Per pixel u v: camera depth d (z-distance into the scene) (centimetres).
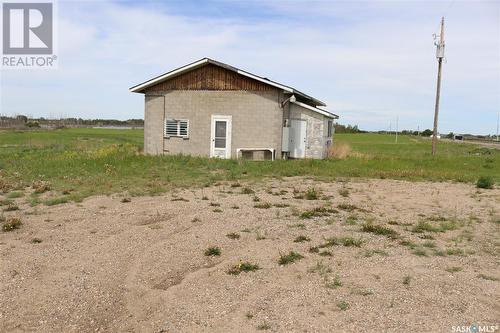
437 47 2841
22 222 809
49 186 1192
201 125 2094
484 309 459
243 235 737
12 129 6438
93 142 3819
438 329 417
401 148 4384
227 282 539
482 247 689
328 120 2297
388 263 599
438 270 575
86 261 614
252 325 432
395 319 437
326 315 448
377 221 853
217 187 1252
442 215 932
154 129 2183
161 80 2123
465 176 1612
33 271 574
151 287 532
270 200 1059
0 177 1359
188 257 631
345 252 645
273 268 582
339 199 1098
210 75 2075
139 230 769
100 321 452
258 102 2041
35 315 462
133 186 1230
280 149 2055
